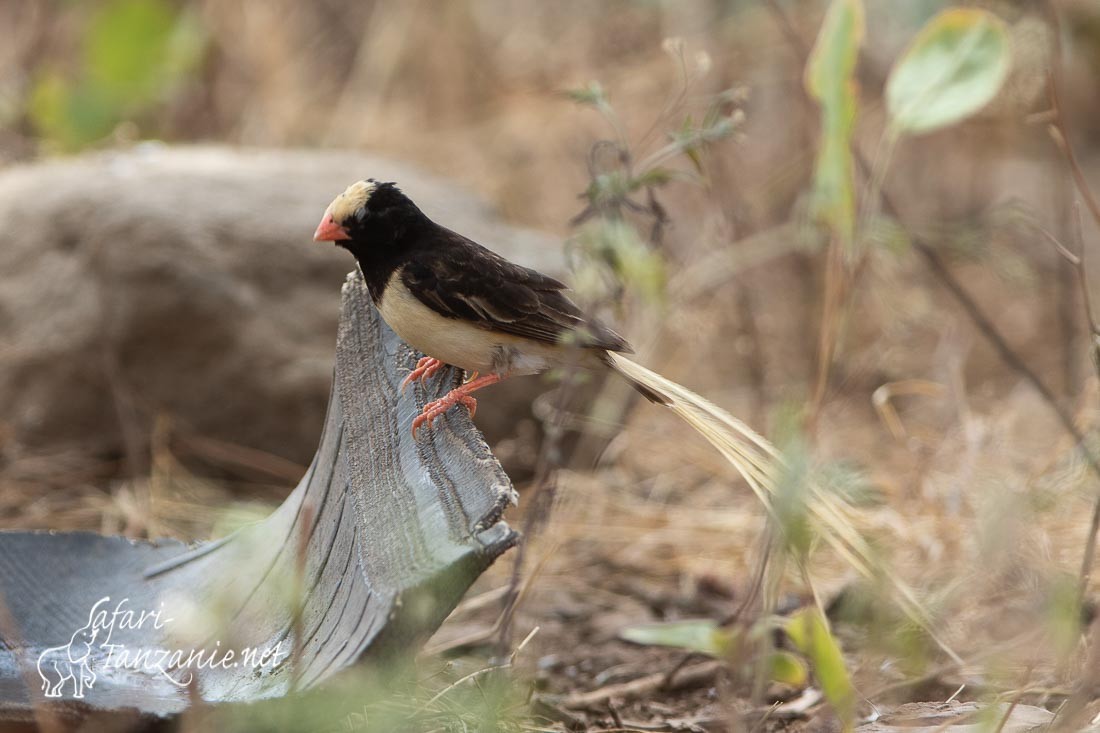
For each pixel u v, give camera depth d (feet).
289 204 45.78
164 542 27.12
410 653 18.28
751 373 50.65
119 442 44.27
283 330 43.83
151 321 43.16
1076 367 51.47
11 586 25.89
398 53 71.41
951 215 61.05
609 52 69.92
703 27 67.15
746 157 61.98
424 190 49.03
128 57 60.13
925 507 37.88
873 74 66.64
